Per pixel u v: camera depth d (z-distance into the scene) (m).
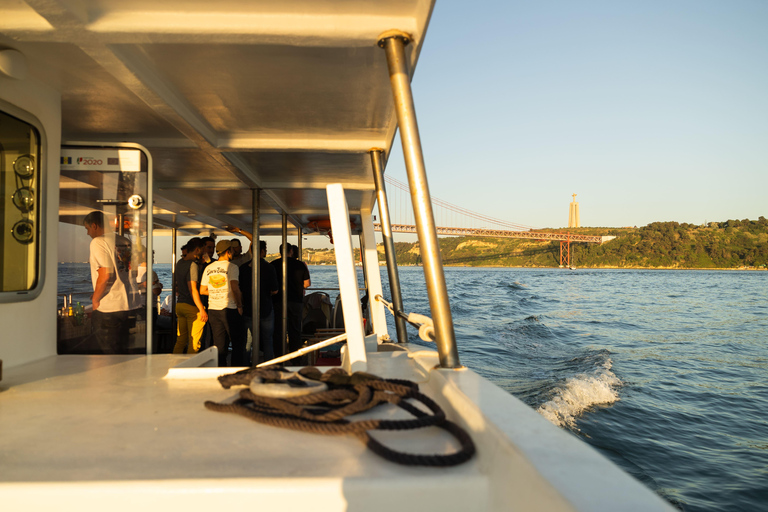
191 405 1.40
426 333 1.67
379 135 3.33
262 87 2.52
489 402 1.07
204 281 4.90
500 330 20.08
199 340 5.30
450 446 1.01
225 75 2.37
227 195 5.63
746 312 32.31
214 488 0.83
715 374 13.62
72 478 0.87
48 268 2.50
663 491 6.01
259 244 4.84
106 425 1.21
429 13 1.66
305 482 0.83
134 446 1.05
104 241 2.93
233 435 1.11
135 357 2.45
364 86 2.51
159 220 7.44
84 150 2.95
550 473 0.69
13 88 2.27
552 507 0.64
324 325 7.11
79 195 2.93
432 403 1.16
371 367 1.79
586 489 0.64
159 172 4.41
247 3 1.75
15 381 1.78
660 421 8.73
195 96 2.63
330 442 1.06
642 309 33.00
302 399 1.17
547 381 10.90
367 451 1.00
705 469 6.70
